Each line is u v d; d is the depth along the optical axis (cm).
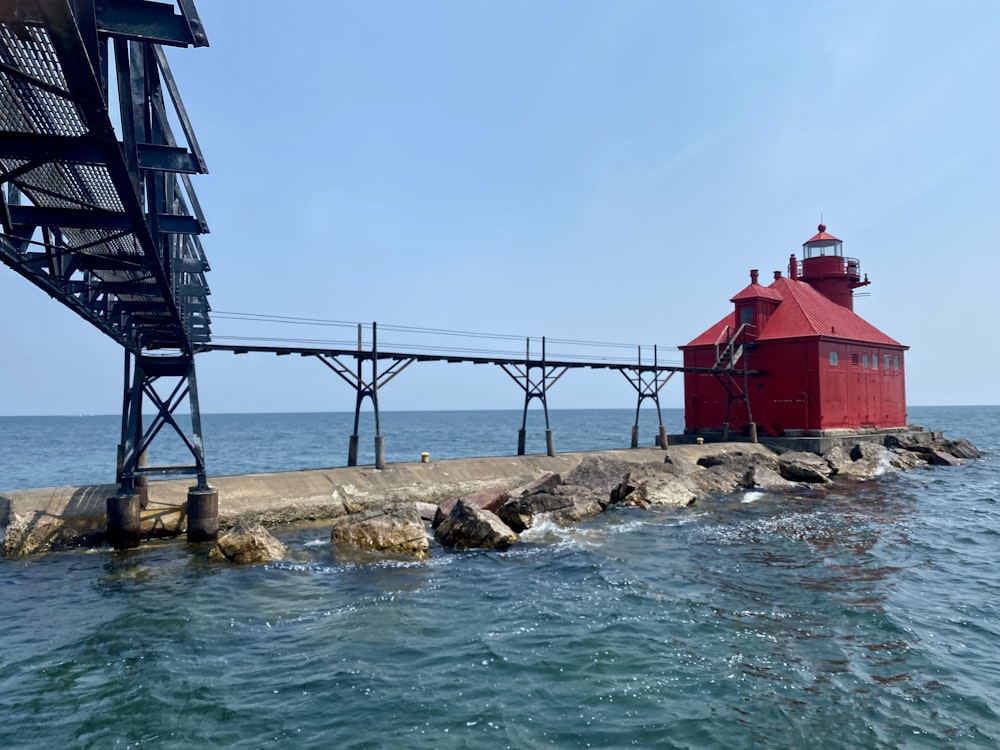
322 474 2184
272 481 2056
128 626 1134
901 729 791
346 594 1323
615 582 1416
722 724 805
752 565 1564
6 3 554
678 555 1666
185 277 1795
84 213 971
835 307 4281
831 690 898
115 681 921
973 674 945
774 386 3781
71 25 573
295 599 1284
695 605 1261
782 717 823
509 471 2619
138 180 980
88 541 1667
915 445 3981
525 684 917
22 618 1173
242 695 880
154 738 771
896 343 4441
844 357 3850
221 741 765
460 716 823
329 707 847
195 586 1359
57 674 944
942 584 1397
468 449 6494
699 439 3753
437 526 1930
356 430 2398
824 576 1464
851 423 3856
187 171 1101
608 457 3038
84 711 836
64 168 962
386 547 1652
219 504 1870
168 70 1106
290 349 2167
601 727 798
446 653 1025
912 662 988
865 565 1557
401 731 788
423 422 18238
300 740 767
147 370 1869
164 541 1733
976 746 753
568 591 1358
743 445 3556
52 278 1099
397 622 1160
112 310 1514
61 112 807
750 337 3903
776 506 2411
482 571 1515
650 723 809
